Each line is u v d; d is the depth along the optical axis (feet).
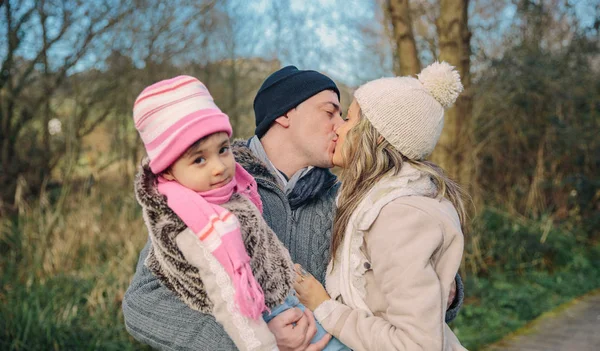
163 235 5.34
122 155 25.49
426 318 5.44
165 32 25.50
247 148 6.76
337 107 7.05
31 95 25.02
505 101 27.58
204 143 5.34
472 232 21.95
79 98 25.17
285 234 6.45
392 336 5.53
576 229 27.91
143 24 25.03
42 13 23.70
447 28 19.21
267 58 27.73
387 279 5.67
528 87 27.55
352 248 6.04
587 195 28.71
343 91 27.45
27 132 24.99
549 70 27.89
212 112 5.45
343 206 6.27
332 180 7.11
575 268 24.20
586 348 15.74
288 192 6.70
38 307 14.52
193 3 25.43
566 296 20.88
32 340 13.88
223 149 5.53
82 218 19.35
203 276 5.21
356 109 6.60
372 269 5.96
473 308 18.93
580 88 29.09
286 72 7.18
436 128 6.32
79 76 25.27
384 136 6.21
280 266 5.68
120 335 14.66
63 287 16.58
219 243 5.13
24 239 18.28
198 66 27.02
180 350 5.52
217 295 5.12
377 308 5.92
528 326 17.76
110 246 18.79
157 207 5.40
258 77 28.37
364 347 5.67
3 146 23.91
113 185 22.88
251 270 5.31
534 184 28.04
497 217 25.68
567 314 18.80
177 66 26.68
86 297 15.81
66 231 18.83
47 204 19.72
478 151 26.71
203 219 5.22
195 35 26.30
